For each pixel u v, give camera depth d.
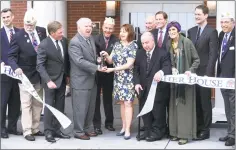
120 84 6.97
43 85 6.94
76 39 6.91
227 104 6.76
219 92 8.25
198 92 7.04
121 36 6.96
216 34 6.83
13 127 7.36
